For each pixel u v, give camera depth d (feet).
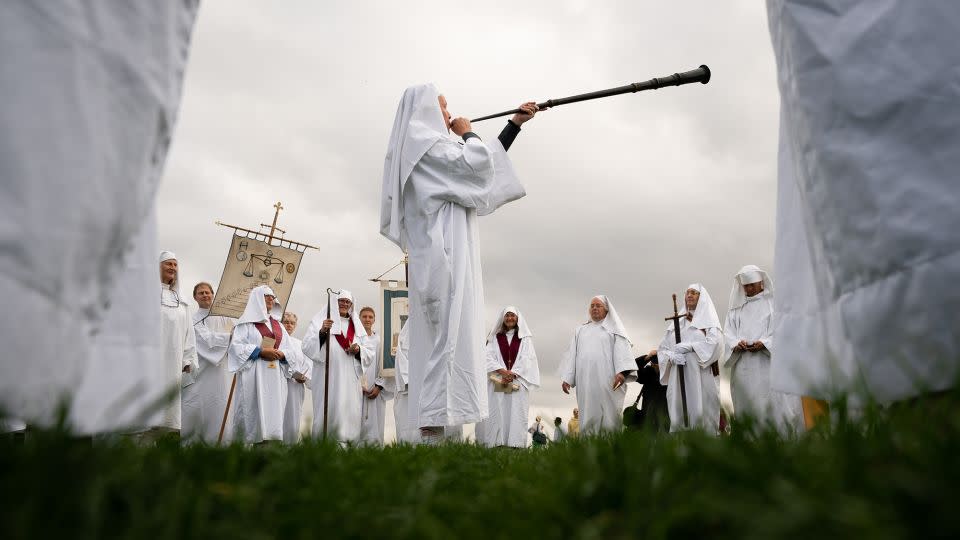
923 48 6.34
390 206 23.36
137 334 6.62
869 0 6.65
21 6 4.33
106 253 4.94
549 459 8.41
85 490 3.88
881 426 5.24
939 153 6.19
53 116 4.42
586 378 45.29
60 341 4.53
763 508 3.47
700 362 40.37
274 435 38.99
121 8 4.86
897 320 6.27
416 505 5.29
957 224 6.02
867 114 6.49
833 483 3.84
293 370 41.55
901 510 3.22
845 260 6.79
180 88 5.58
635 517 4.20
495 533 4.93
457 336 21.86
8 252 4.16
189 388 40.40
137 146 5.02
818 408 9.11
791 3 7.09
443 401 21.43
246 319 40.50
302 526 4.79
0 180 4.18
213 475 5.93
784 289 9.24
